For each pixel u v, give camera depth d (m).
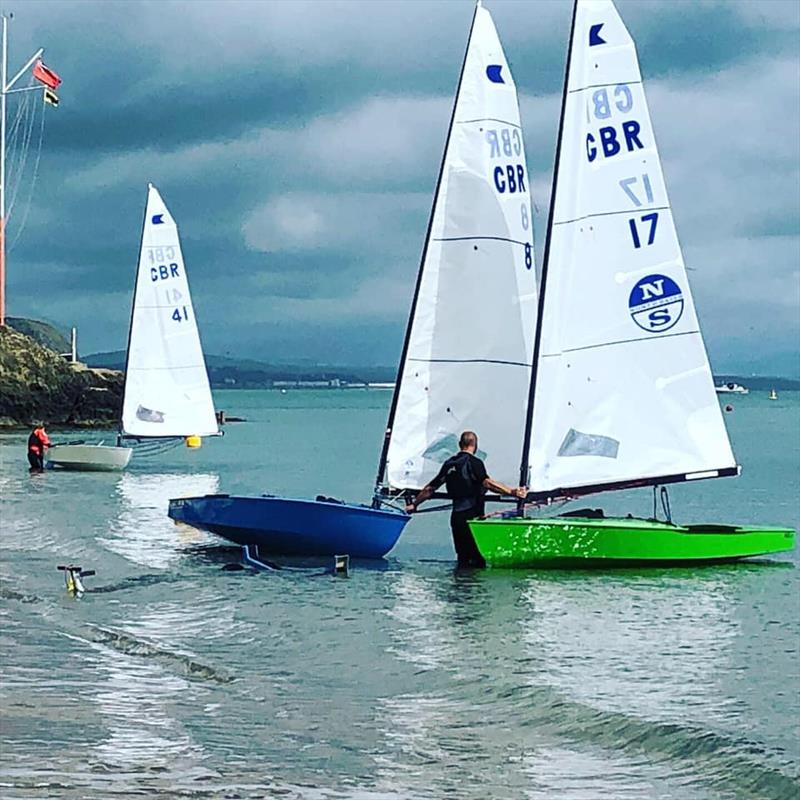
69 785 10.39
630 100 22.03
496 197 22.73
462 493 21.62
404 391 22.62
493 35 22.98
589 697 13.49
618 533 21.45
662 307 22.06
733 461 22.28
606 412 21.84
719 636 16.88
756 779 10.90
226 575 21.47
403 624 17.36
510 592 19.86
